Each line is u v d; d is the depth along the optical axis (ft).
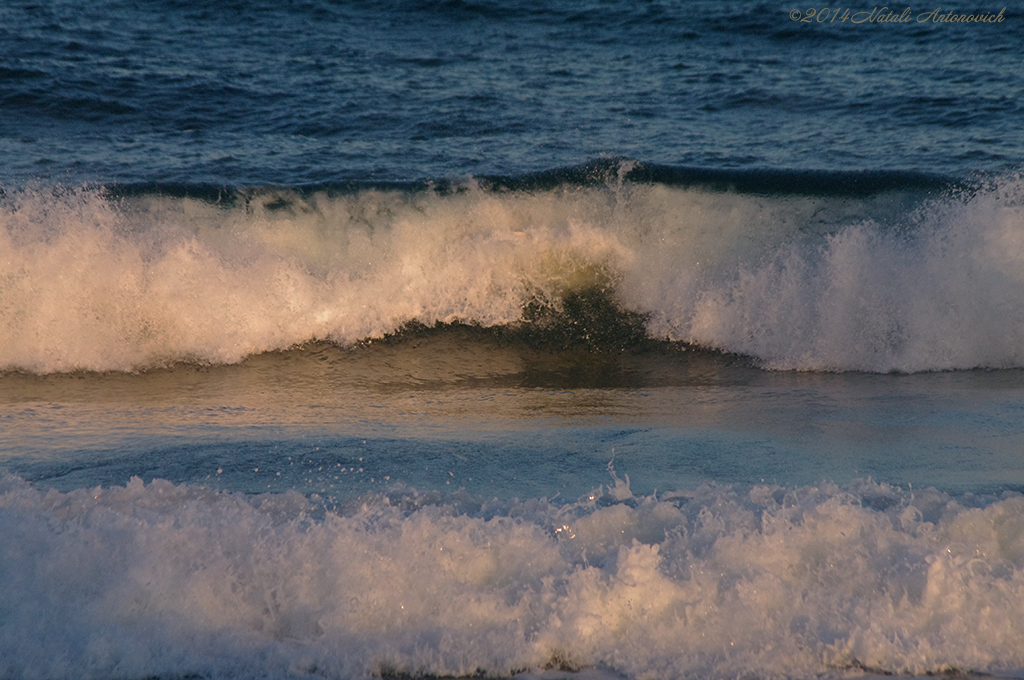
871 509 37.04
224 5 190.49
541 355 78.07
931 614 30.94
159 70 150.51
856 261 80.38
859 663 29.71
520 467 48.03
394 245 84.94
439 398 65.98
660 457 49.96
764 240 84.99
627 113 133.59
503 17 193.98
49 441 52.60
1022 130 122.62
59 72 145.07
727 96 144.15
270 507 39.50
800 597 31.48
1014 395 65.00
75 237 79.82
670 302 82.48
